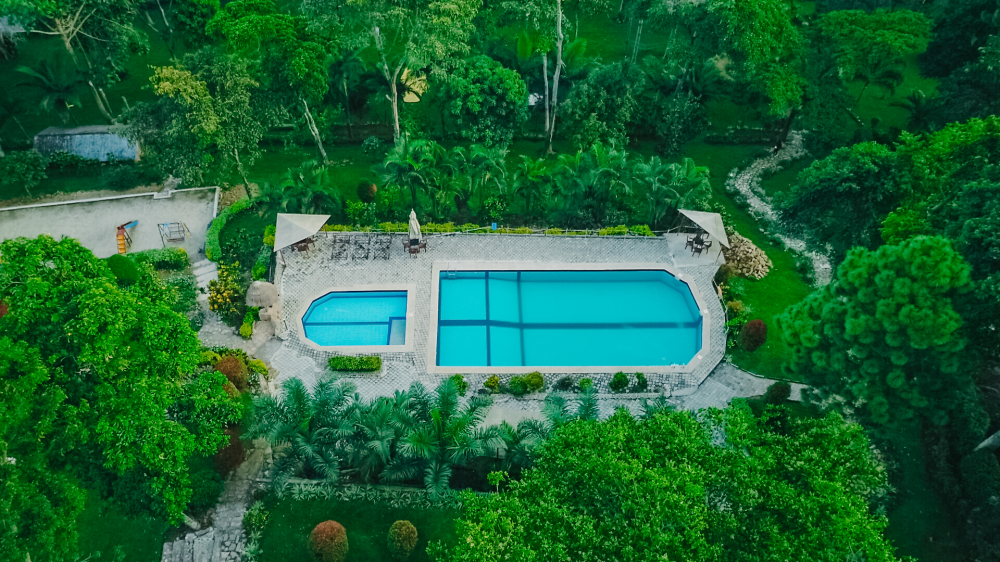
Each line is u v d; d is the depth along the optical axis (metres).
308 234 37.91
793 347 27.45
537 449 22.50
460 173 42.28
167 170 41.78
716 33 44.84
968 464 27.47
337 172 48.03
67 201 45.16
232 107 39.38
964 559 25.89
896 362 24.38
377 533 26.56
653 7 47.84
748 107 52.53
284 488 27.59
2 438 17.81
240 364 31.75
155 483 21.27
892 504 27.77
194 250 41.66
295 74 40.44
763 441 20.59
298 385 26.59
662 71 50.06
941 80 48.34
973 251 25.23
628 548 17.36
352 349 34.50
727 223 44.03
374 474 28.05
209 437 23.11
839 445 20.02
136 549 26.11
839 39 46.38
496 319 37.16
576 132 47.66
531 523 18.97
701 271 40.03
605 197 41.91
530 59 51.16
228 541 26.44
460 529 19.97
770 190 47.94
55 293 19.86
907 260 23.92
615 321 37.50
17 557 17.59
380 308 37.72
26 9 40.88
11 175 43.78
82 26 46.44
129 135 40.72
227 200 45.59
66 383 20.11
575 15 64.44
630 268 40.06
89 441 20.61
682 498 17.72
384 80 48.34
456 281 39.47
